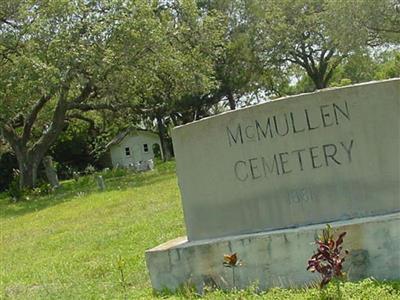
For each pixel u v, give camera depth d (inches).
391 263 204.1
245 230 241.6
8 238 552.7
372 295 185.0
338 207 225.8
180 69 1112.2
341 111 224.5
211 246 232.4
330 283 194.7
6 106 1015.0
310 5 1715.1
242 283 226.5
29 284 311.3
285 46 1739.7
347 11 1362.0
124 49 1019.9
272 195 236.4
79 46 981.2
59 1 973.2
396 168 218.5
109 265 321.4
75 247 423.2
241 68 1771.7
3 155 1738.4
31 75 940.0
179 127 254.4
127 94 1144.2
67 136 1843.0
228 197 244.8
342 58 1754.4
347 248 207.3
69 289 274.4
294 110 231.8
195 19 1230.9
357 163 223.0
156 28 1044.5
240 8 1739.7
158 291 240.1
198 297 224.2
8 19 1037.2
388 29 1380.4
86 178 1450.5
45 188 1123.9
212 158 247.9
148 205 599.8
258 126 238.2
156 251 242.1
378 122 220.1
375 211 220.8
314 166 229.1
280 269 219.9
